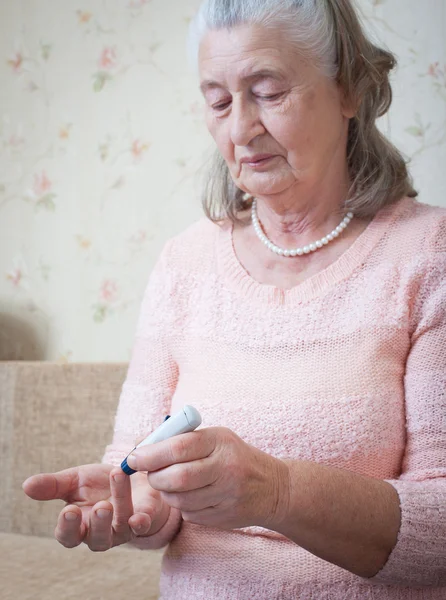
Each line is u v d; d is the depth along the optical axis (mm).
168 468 698
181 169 1939
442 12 1685
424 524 803
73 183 2051
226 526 767
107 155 2016
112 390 1670
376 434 873
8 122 2121
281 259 989
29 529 1717
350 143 999
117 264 2000
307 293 945
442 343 889
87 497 843
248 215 1047
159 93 1962
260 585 876
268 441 890
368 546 802
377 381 888
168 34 1952
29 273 2090
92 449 1673
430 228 939
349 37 912
